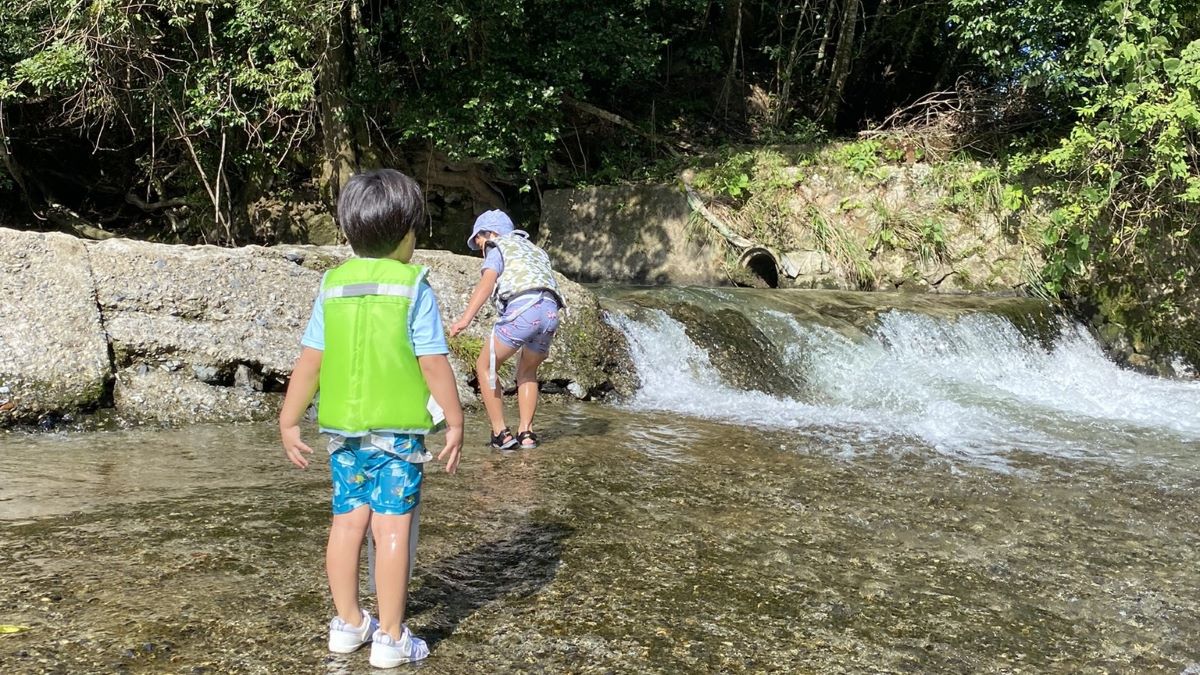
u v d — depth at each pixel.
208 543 3.25
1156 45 9.82
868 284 11.74
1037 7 10.73
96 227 13.20
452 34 11.17
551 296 4.98
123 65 10.99
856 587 3.17
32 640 2.41
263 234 13.24
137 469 4.34
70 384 5.25
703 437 5.64
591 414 6.27
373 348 2.27
